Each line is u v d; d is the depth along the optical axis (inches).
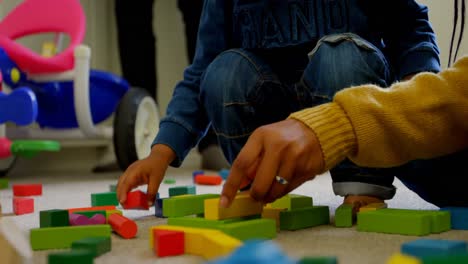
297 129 22.9
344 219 29.0
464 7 58.0
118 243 25.4
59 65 74.1
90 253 18.8
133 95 77.1
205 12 40.5
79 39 76.8
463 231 27.2
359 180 32.7
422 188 34.1
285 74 38.6
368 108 23.6
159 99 106.4
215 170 97.2
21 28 79.7
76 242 22.2
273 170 22.2
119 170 95.2
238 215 26.3
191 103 37.3
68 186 64.0
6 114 66.8
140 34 104.0
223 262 11.1
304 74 34.3
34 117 66.5
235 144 37.2
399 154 24.5
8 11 90.1
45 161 96.2
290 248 23.2
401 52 35.5
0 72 69.8
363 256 21.4
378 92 24.2
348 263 20.2
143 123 79.7
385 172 32.9
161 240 22.0
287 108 38.9
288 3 36.4
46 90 79.8
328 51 32.2
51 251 24.1
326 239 25.3
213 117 37.0
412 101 23.5
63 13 79.4
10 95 66.7
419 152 24.5
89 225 26.3
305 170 22.8
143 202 32.2
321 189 53.4
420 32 35.3
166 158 34.1
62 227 25.0
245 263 10.8
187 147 35.9
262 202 24.3
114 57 106.1
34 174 87.7
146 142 80.8
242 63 36.5
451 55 59.9
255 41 37.7
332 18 35.4
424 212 27.4
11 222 22.4
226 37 40.2
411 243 17.8
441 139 24.3
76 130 83.5
